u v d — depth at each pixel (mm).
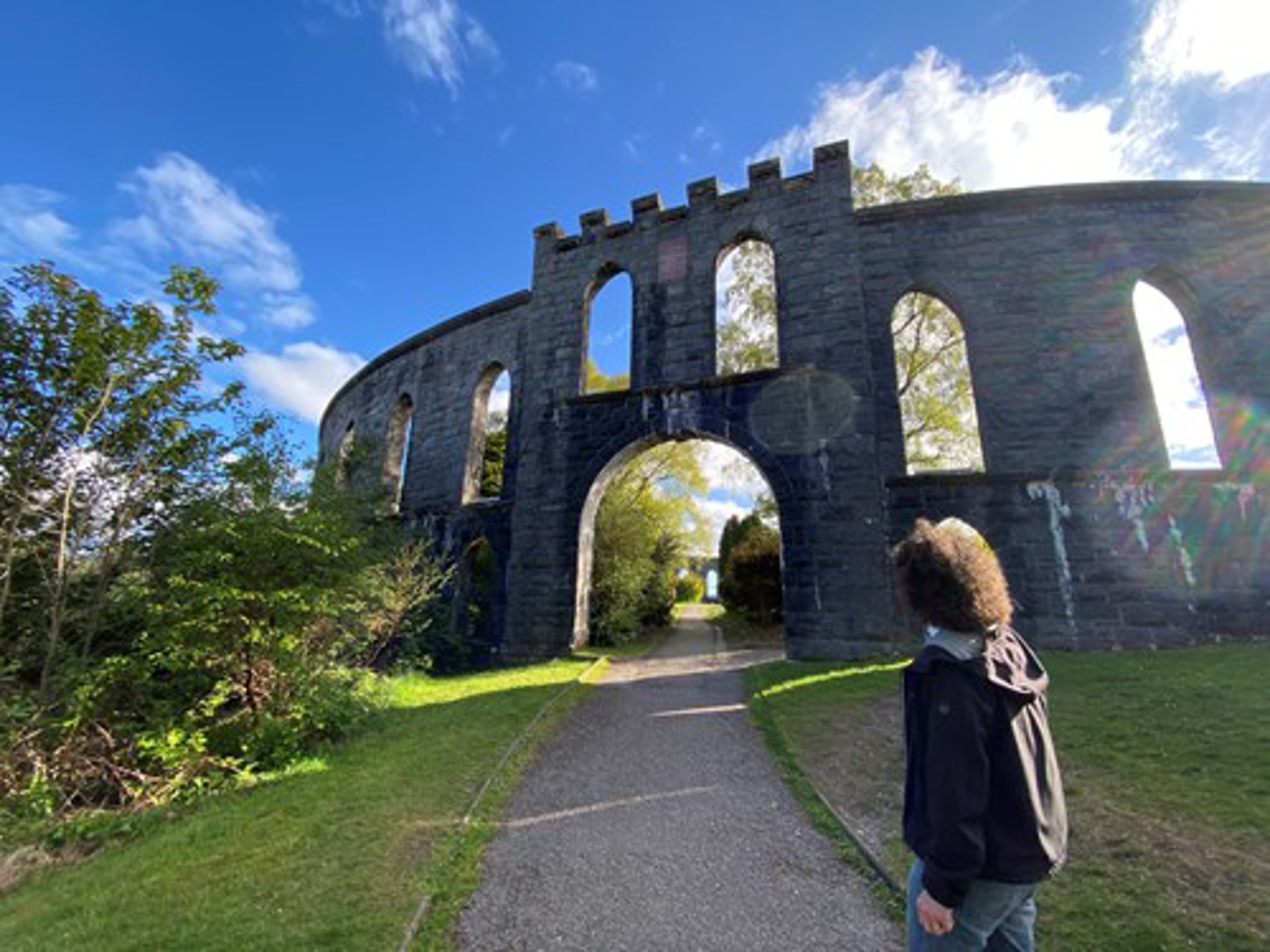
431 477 17281
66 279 7648
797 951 2918
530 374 14438
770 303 18547
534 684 9531
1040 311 11047
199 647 6746
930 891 1718
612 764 5750
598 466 12930
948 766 1716
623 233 14414
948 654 1862
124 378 7953
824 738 6020
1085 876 3170
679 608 32594
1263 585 9125
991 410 10789
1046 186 11469
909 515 10375
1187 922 2715
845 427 11062
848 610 10258
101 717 6879
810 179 12617
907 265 11719
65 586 7586
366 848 4086
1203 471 9625
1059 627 9344
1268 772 4141
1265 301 10695
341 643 8320
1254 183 11125
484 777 5359
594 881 3623
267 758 6527
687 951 2943
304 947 2961
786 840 4078
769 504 21312
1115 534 9578
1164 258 11008
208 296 8484
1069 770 4578
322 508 8617
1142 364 10523
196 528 7738
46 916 3633
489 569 15820
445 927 3170
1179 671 7090
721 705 7965
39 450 7598
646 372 13156
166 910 3455
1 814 5758
